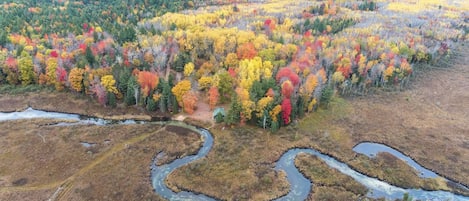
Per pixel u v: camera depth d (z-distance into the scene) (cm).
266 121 12488
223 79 13750
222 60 15738
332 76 15062
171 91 13588
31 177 10038
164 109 13675
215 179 10156
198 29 18312
